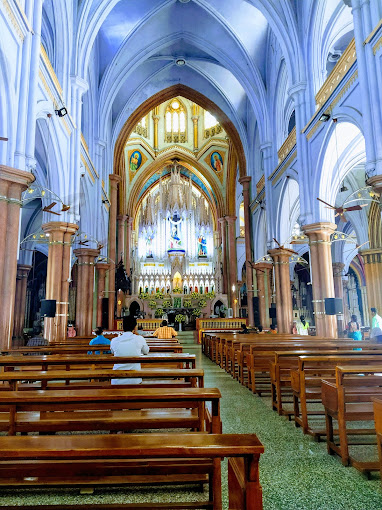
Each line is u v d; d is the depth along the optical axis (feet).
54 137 37.37
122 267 81.00
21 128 27.09
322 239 44.70
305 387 18.08
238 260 110.11
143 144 110.93
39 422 10.97
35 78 28.81
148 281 114.52
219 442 5.88
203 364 43.45
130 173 112.57
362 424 17.74
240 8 60.18
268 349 26.09
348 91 36.01
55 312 37.50
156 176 127.95
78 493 10.64
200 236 124.06
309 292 108.27
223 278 108.78
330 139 41.39
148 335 49.88
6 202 26.50
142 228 123.95
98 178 61.87
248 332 60.39
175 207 124.98
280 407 19.74
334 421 18.31
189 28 67.31
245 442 5.89
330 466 12.76
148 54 68.54
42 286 99.71
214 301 104.88
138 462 8.24
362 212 63.62
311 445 14.88
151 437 6.11
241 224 112.47
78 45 44.93
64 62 42.37
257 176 77.77
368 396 13.16
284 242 61.21
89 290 57.11
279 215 60.59
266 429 17.04
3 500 10.26
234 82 77.61
